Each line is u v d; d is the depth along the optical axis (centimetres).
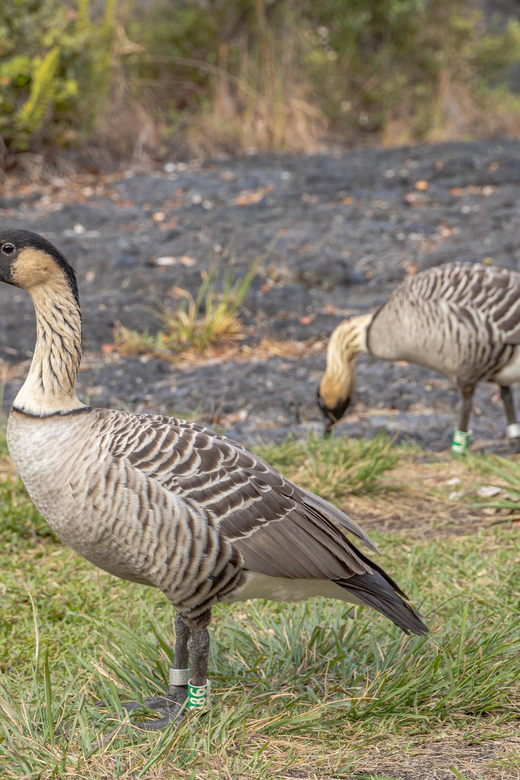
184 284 1716
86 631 760
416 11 3084
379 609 586
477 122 3167
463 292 1065
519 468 1036
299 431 1240
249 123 2811
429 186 2334
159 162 2577
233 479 579
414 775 537
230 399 1326
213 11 2859
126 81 2648
